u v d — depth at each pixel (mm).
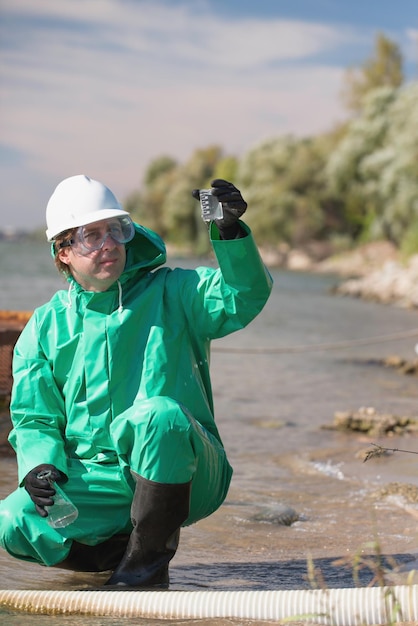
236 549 4656
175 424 3582
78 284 3906
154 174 124062
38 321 3963
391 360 14438
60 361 3889
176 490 3613
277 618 3301
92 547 3928
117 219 3801
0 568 4129
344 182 65875
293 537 4910
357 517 5363
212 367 13453
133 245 3996
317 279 55969
